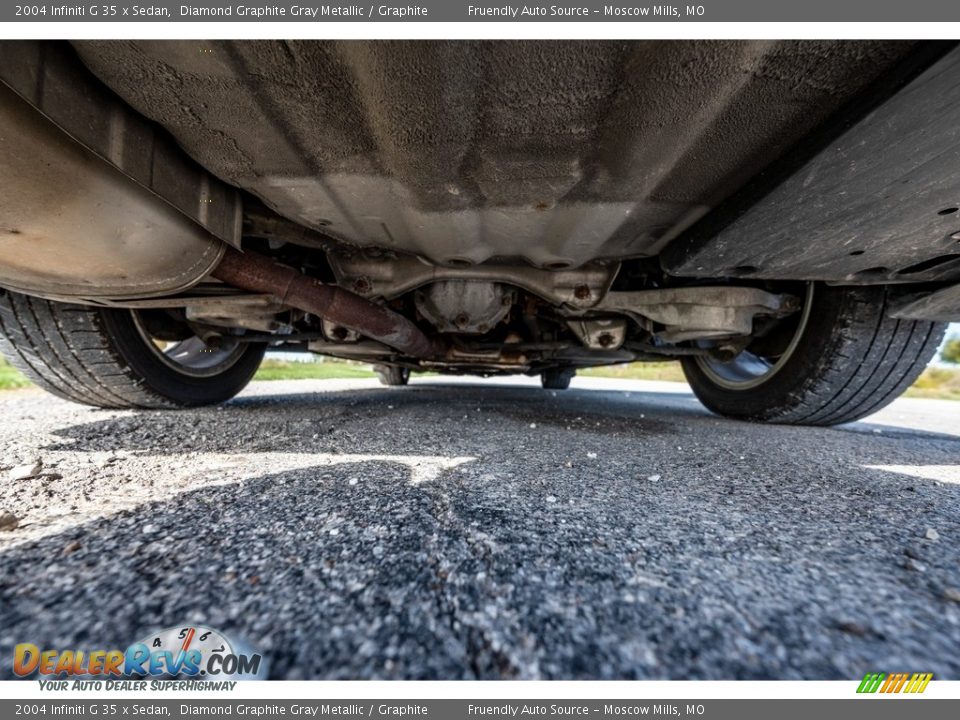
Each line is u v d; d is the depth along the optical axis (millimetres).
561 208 982
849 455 1342
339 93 676
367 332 1517
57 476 903
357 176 876
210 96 681
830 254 1058
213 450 1173
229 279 1163
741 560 592
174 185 822
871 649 417
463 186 901
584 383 7270
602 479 973
